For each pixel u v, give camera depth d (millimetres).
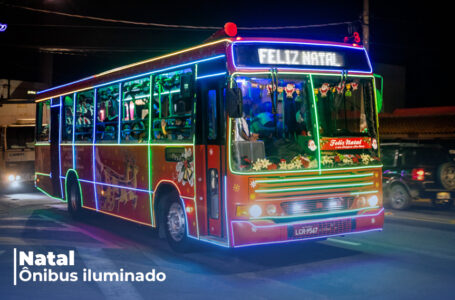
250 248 9227
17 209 15562
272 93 7520
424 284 6770
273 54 7660
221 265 8031
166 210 9258
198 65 8273
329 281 6965
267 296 6328
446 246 9219
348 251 8844
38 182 15430
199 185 8203
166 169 9125
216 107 7844
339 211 7781
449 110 21750
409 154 15273
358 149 8078
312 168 7645
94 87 11977
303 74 7793
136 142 10117
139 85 10070
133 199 10289
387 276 7184
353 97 8148
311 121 7777
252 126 7469
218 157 7773
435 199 14609
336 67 8062
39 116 15555
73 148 13117
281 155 7523
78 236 10750
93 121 12062
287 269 7680
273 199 7371
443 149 15656
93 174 12047
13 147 21797
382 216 8133
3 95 31844
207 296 6379
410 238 10016
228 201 7348
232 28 7582
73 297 6383
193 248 8875
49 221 12984
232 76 7355
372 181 8117
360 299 6133
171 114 8992
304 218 7500
